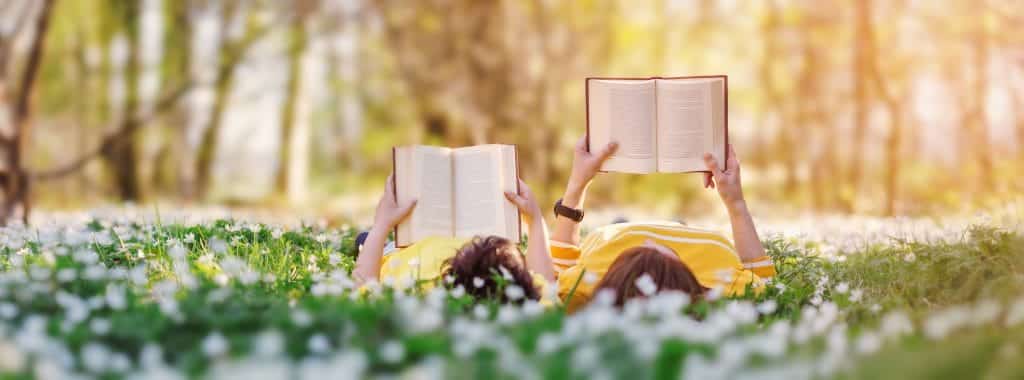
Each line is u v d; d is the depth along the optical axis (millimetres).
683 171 4289
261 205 21672
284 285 4113
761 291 4195
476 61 20344
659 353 2580
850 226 8227
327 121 29125
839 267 4953
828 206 17750
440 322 3072
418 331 2869
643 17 24422
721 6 24609
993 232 4629
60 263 3723
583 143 4492
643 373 2477
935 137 19875
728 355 2531
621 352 2596
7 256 4762
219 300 3184
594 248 4453
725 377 2420
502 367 2500
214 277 3809
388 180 4219
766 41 23219
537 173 20281
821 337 3092
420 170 4160
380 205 4207
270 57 23547
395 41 21234
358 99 27266
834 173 20875
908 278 4379
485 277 3717
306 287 4102
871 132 19797
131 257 4746
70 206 19031
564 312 3561
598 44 21484
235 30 23344
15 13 10750
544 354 2582
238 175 27406
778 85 23297
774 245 5465
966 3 18953
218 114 25406
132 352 2799
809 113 21516
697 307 3428
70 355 2654
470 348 2656
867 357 2645
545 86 20453
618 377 2457
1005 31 18844
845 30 21438
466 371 2473
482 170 4199
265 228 5746
